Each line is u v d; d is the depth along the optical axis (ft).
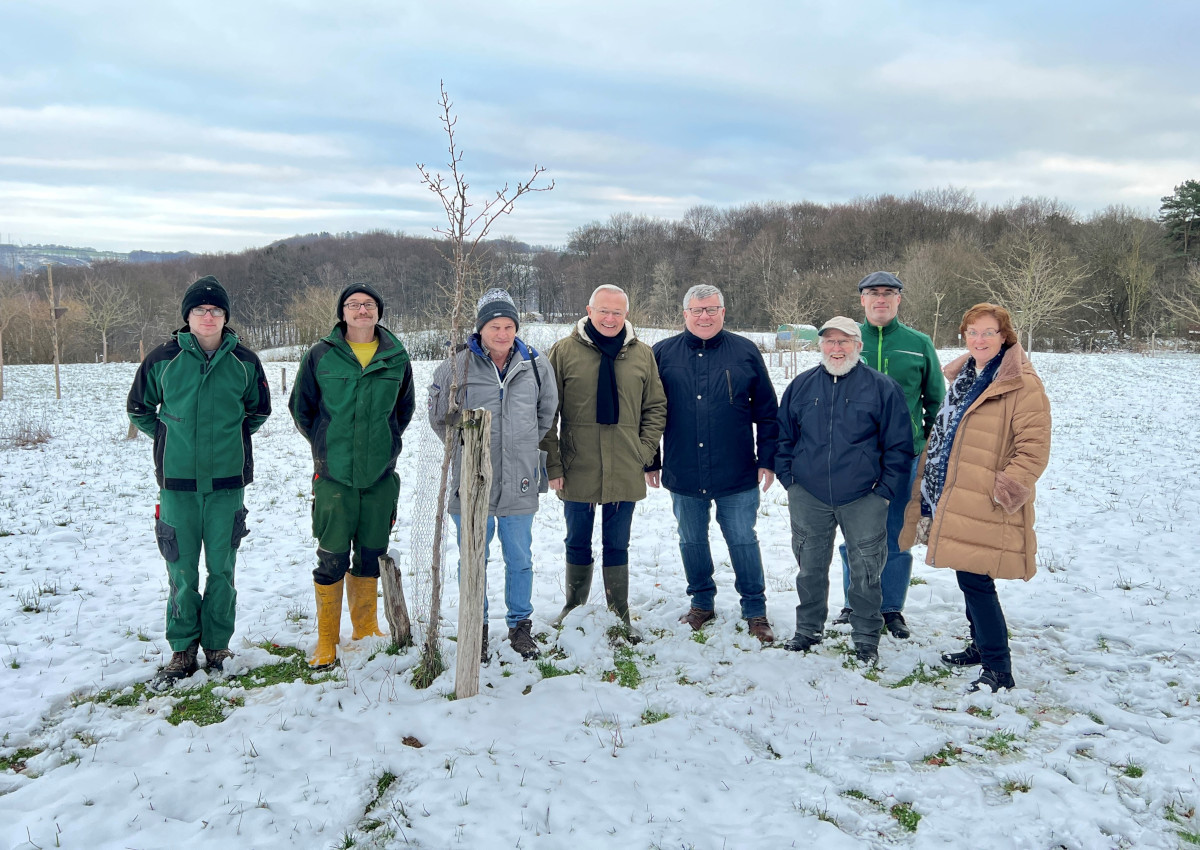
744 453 14.49
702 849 8.48
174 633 12.78
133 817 8.93
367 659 13.24
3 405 72.79
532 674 13.01
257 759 10.30
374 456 13.32
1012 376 12.13
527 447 13.43
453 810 9.14
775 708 11.80
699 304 14.26
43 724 11.28
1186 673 12.53
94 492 31.89
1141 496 27.45
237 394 12.85
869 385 13.23
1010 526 12.08
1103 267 151.53
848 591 13.84
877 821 9.07
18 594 17.33
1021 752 10.49
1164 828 8.76
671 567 19.63
